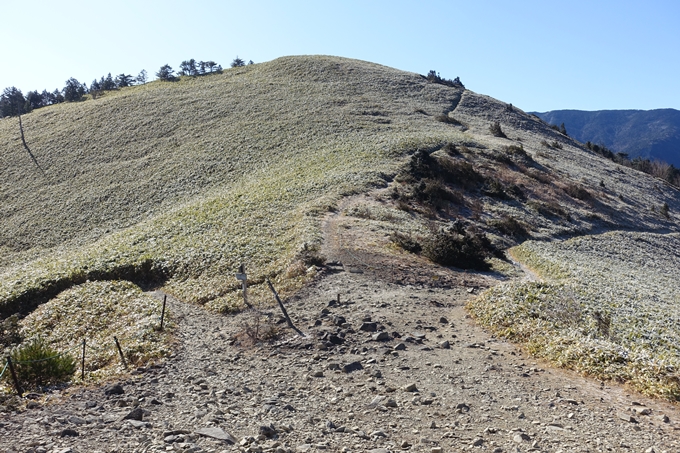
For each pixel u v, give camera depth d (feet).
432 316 52.95
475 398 32.09
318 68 332.19
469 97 318.45
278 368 38.88
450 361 39.52
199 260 83.30
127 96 292.81
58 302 70.08
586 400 32.01
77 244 134.41
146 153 203.00
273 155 181.16
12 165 207.92
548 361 39.70
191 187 163.43
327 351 41.96
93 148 216.54
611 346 40.24
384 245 85.71
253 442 25.21
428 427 27.81
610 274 100.73
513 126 279.90
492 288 59.57
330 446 25.23
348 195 123.85
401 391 33.35
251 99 260.42
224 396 33.14
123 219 147.84
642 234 160.66
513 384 34.73
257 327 48.78
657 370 35.06
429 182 139.23
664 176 300.20
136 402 31.19
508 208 143.74
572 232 142.61
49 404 30.68
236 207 118.83
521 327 46.75
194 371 38.93
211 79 349.00
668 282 112.37
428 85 328.08
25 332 61.57
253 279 70.69
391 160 160.86
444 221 119.55
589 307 56.75
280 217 105.81
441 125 230.07
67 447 23.50
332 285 63.62
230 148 192.95
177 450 23.73
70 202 166.09
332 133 200.54
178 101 267.18
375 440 26.03
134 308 62.90
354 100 259.39
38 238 144.05
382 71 346.95
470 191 149.18
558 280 82.33
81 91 406.41
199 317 58.59
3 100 380.17
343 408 30.83
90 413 29.40
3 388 32.96
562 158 230.48
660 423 28.58
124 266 84.79
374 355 40.91
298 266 70.23
